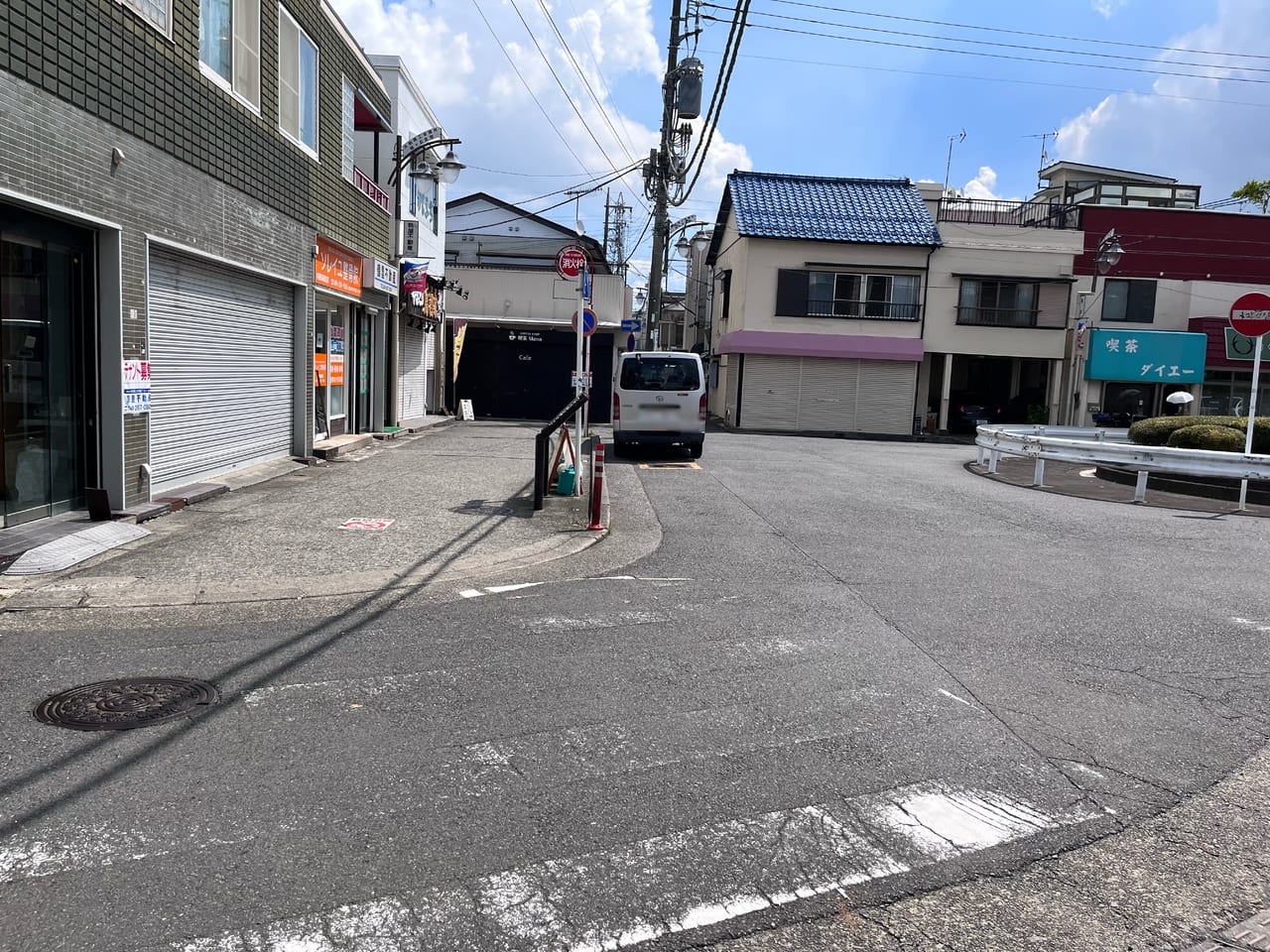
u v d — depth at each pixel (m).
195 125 9.77
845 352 31.06
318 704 4.49
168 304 9.73
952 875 3.20
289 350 13.64
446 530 9.15
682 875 3.12
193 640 5.48
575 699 4.67
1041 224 33.38
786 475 15.22
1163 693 5.06
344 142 15.51
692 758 4.02
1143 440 17.95
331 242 14.84
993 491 14.16
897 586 7.46
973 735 4.39
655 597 6.86
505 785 3.70
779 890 3.06
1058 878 3.21
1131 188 39.12
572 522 9.84
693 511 11.15
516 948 2.70
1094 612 6.79
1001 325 31.80
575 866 3.14
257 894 2.90
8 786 3.54
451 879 3.04
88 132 7.75
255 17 11.41
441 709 4.48
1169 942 2.86
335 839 3.25
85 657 5.08
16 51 6.76
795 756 4.08
